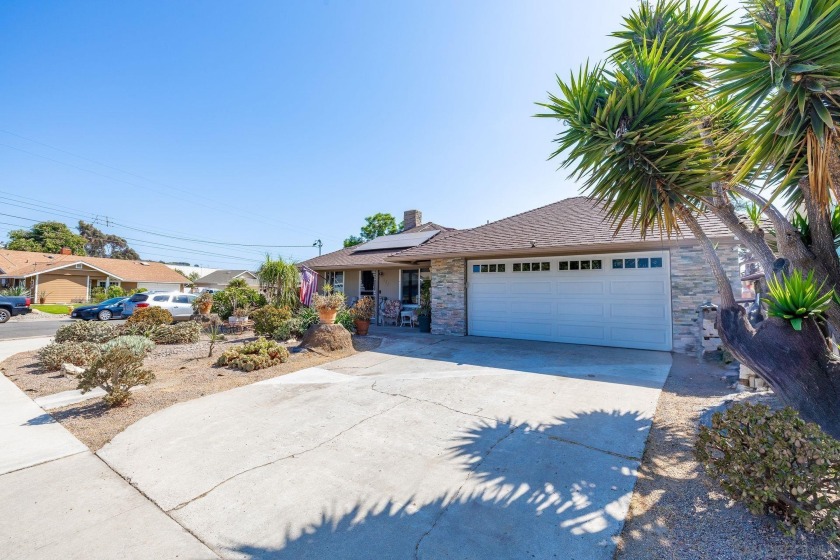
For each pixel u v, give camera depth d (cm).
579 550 228
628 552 226
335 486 306
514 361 746
